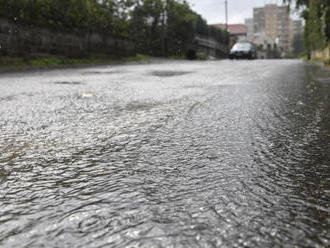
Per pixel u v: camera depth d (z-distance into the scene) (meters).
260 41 103.12
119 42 19.05
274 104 3.60
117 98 4.23
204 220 1.12
